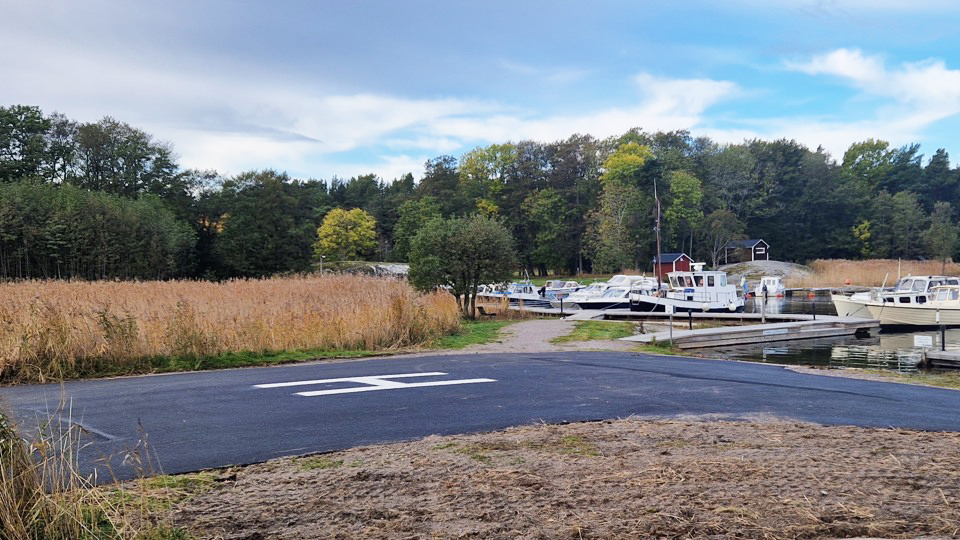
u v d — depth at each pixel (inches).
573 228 3462.1
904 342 970.7
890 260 3213.6
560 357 580.4
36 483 158.4
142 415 313.9
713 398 359.6
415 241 1107.9
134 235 2362.2
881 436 256.8
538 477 201.5
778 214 3774.6
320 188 4389.8
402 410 323.3
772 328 964.0
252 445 253.9
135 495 189.6
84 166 2802.7
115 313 576.4
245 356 549.0
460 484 196.1
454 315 871.1
